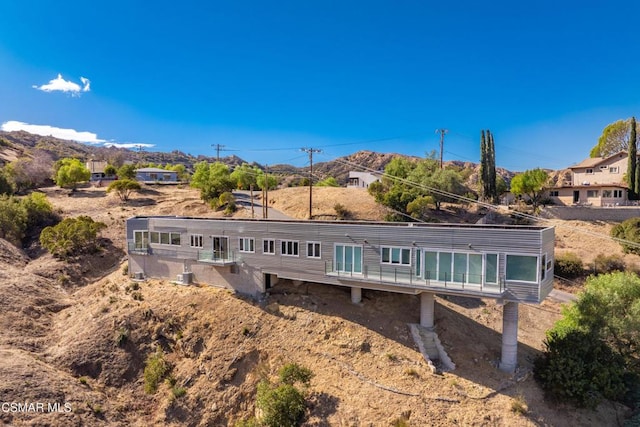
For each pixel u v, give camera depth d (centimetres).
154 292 3634
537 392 2339
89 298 3806
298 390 2386
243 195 8138
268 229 3359
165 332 3095
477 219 6009
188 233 3838
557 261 4397
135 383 2784
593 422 2220
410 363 2531
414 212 5778
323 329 2877
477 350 2708
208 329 3066
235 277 3547
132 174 9325
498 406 2212
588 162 7506
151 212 6638
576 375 2302
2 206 5381
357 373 2495
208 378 2719
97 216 6238
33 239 5416
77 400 2433
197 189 8944
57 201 7262
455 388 2325
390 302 3097
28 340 3011
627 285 2841
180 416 2523
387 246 2808
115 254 4953
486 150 6831
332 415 2247
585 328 2680
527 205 6519
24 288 3688
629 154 6125
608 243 4750
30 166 8862
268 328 2995
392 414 2192
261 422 2253
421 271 2681
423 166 7469
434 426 2109
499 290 2408
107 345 2973
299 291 3341
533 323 3494
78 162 9444
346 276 2941
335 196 7019
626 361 2591
